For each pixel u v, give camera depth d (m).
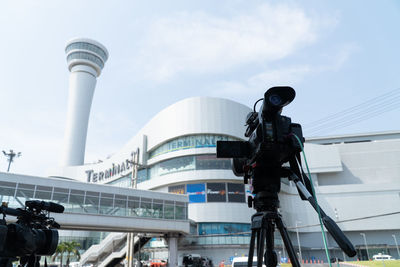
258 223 2.04
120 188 30.97
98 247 40.75
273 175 2.14
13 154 43.03
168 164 51.19
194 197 46.78
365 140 67.50
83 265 38.94
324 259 51.69
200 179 46.84
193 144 49.75
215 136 50.25
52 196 26.80
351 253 1.34
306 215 54.91
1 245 2.33
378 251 52.41
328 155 60.31
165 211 33.09
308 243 53.44
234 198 46.38
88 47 99.12
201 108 51.19
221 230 44.56
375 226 53.31
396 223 53.00
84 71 97.56
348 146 63.19
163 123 53.88
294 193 56.59
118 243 39.31
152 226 30.98
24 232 2.66
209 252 43.78
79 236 56.00
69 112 93.94
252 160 2.15
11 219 23.09
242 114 52.97
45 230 3.12
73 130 91.44
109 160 67.75
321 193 56.88
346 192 56.16
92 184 29.42
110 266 38.06
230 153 2.17
